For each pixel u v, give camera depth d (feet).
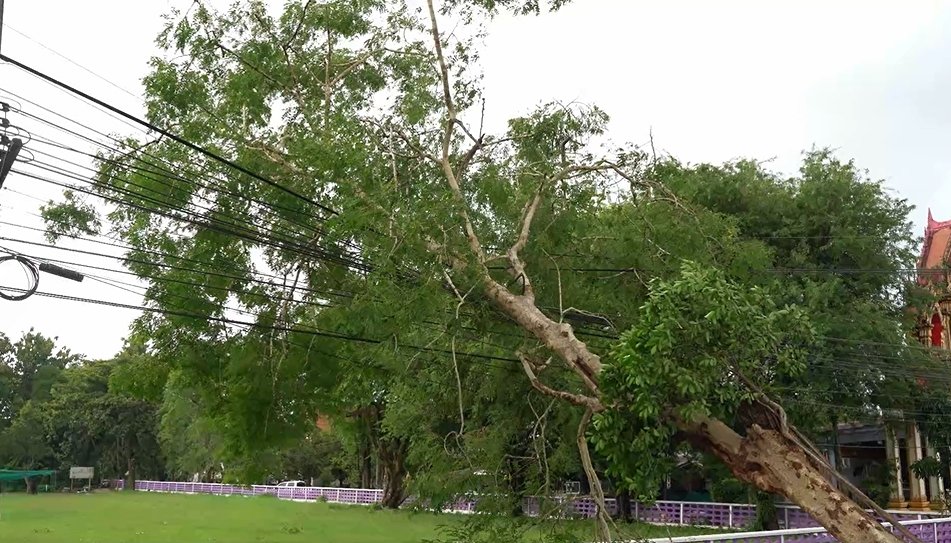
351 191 39.52
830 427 95.45
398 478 139.95
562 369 43.57
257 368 47.65
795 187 88.33
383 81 50.39
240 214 43.57
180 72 45.42
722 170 87.20
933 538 68.18
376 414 128.88
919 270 87.97
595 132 46.75
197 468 222.28
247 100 45.50
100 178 42.24
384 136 44.52
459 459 45.34
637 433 31.07
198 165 43.01
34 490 225.56
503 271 44.83
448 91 45.62
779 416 33.19
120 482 240.94
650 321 29.81
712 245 48.24
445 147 44.47
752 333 30.76
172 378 49.47
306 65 48.98
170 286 44.60
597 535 36.88
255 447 48.93
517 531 45.93
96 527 109.60
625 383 30.17
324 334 42.39
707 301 30.40
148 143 43.47
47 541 92.22
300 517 126.21
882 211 85.46
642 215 46.85
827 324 74.90
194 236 44.75
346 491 178.19
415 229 37.27
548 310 44.88
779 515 99.25
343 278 46.60
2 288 30.86
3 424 237.04
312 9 48.26
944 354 85.97
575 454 44.42
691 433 33.88
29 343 253.65
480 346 47.62
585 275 47.32
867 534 30.27
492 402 50.49
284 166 44.50
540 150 46.26
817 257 85.56
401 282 38.37
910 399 86.33
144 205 43.01
